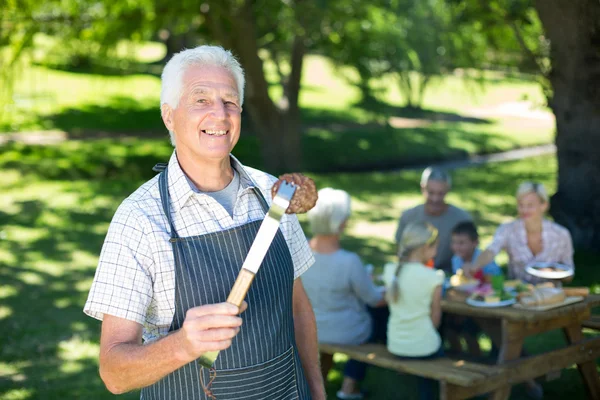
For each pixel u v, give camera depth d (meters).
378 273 4.76
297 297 2.09
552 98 8.04
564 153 7.89
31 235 8.52
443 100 25.36
